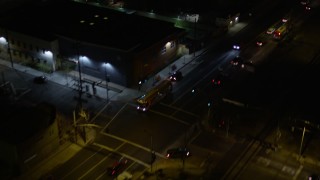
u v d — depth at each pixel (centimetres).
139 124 8919
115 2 15712
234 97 10088
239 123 9031
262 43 13125
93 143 8288
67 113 9219
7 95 9831
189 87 10450
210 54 12306
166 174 7481
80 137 8431
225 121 9075
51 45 10625
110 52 10094
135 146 8238
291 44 13300
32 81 10488
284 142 8462
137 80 10419
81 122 8900
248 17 15400
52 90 10106
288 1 17425
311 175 7469
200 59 11950
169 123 8988
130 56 9988
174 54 11919
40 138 7575
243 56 12294
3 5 13425
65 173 7475
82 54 10600
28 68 11106
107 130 8656
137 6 15638
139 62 10206
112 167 7475
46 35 10900
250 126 8944
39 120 7856
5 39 11556
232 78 11000
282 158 7988
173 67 11269
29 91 10038
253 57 12275
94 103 9619
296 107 9794
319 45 13275
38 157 7669
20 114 8144
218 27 13988
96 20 11819
